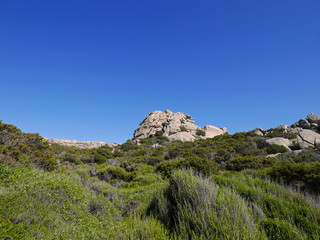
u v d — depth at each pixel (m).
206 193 4.88
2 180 5.19
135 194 8.70
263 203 5.47
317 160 16.12
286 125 42.69
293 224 4.16
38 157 9.57
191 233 3.81
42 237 3.23
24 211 3.80
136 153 31.16
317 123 38.56
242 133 41.06
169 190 6.21
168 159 25.78
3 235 2.92
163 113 61.84
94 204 5.98
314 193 7.48
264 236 3.53
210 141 38.28
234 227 3.47
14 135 9.88
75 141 56.62
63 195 5.34
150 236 4.03
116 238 4.01
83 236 3.67
